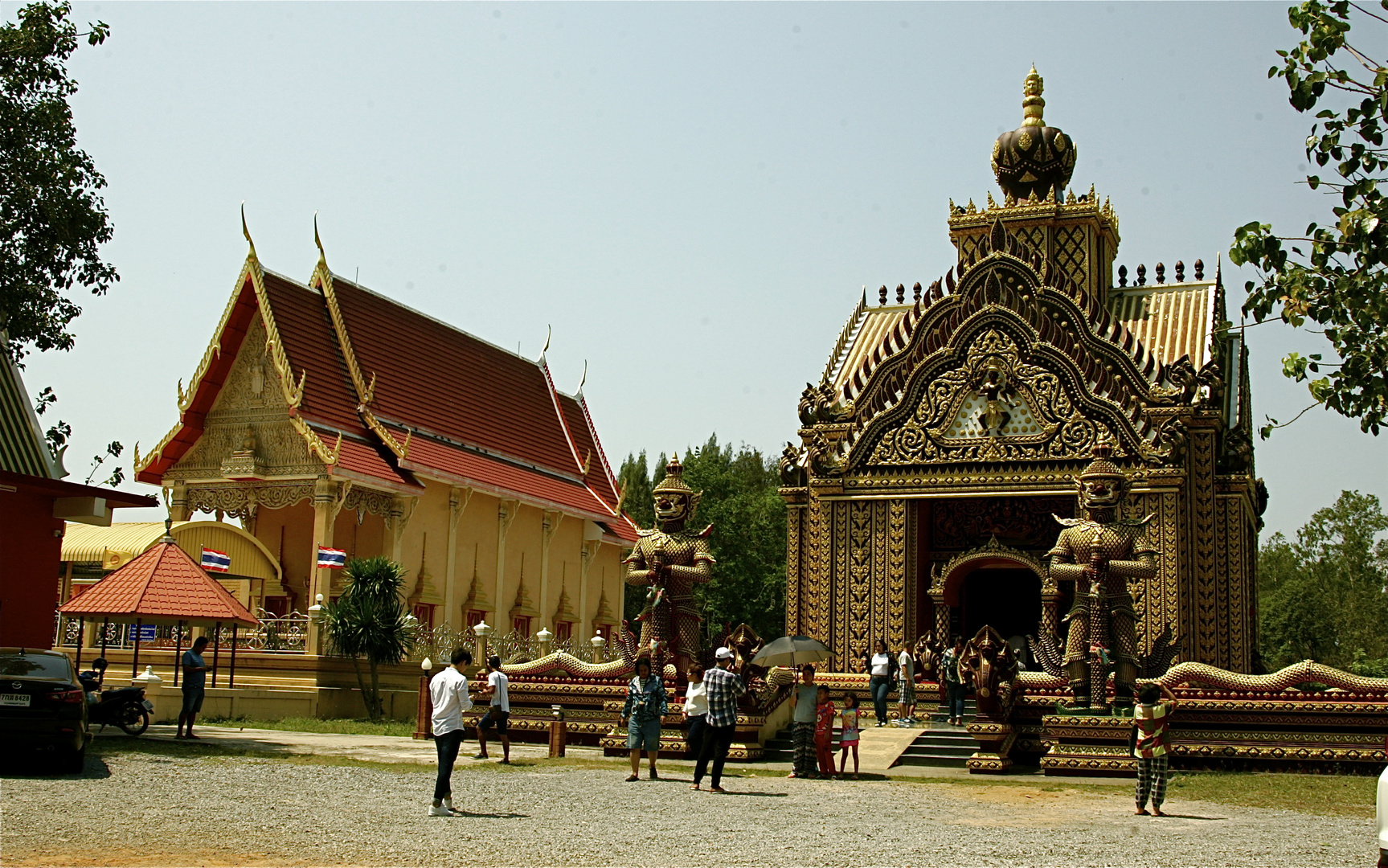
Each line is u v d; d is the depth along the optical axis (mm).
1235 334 37406
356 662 32969
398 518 39562
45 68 23297
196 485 38844
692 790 18219
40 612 26078
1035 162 37781
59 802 14484
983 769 22609
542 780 19047
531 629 47781
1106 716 22438
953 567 33406
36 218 22922
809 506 33625
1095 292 36812
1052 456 31000
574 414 56969
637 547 25281
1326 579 75438
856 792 18828
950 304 32719
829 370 38250
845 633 32281
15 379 27922
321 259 41719
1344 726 21578
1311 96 15508
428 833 13203
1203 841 13789
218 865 11219
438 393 45750
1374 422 16000
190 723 24500
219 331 38531
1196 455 30453
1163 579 29422
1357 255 15734
